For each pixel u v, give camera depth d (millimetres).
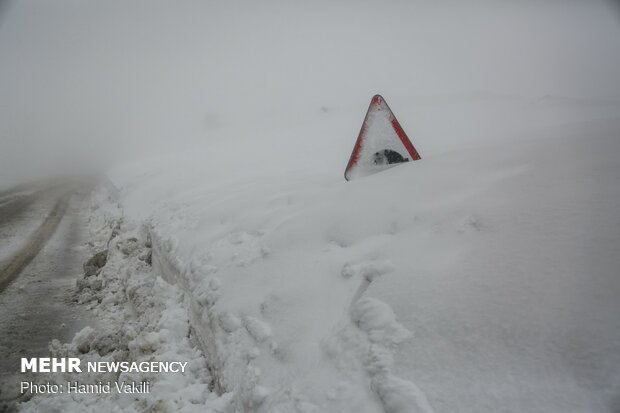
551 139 3166
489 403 1250
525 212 1968
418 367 1485
